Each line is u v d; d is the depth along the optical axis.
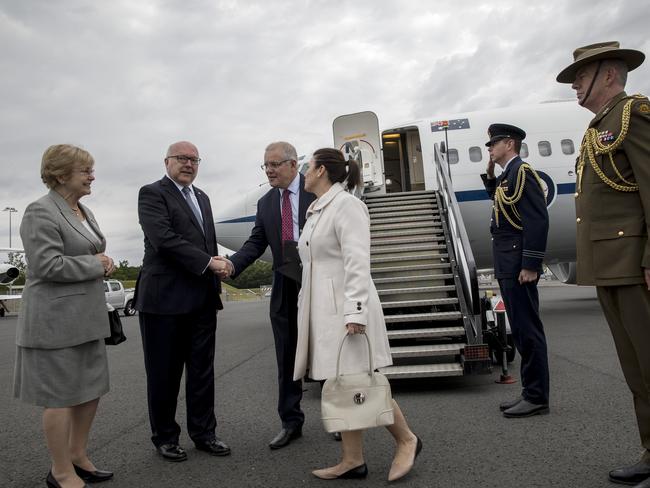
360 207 2.73
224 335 11.22
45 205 2.72
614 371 5.32
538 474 2.71
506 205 3.96
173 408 3.34
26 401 2.65
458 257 6.33
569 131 10.80
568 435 3.33
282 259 3.67
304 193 3.76
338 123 10.49
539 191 3.81
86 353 2.83
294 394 3.56
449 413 4.05
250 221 11.02
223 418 4.20
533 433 3.41
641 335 2.48
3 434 4.00
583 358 6.14
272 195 3.87
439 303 5.64
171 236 3.21
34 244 2.63
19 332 2.69
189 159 3.38
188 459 3.23
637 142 2.43
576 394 4.43
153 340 3.29
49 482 2.71
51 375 2.65
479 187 10.46
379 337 2.68
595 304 14.54
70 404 2.69
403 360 6.30
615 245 2.52
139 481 2.87
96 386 2.84
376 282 6.23
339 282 2.72
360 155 10.02
